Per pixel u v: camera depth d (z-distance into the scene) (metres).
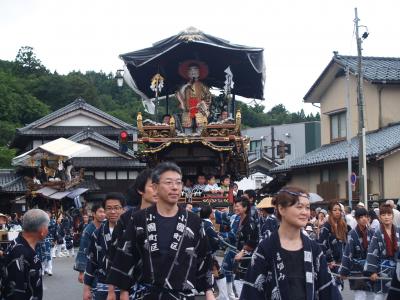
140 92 20.45
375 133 29.20
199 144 18.41
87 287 6.96
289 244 4.77
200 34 18.17
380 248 8.24
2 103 61.00
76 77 67.62
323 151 31.39
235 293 11.11
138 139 17.91
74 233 29.98
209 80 21.02
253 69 19.69
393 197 25.92
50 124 45.47
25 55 76.75
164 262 4.89
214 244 8.98
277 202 4.81
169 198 4.98
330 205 9.92
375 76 29.16
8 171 44.69
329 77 32.09
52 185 33.41
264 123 73.31
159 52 18.11
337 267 9.78
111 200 6.86
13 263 5.60
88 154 41.22
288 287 4.66
